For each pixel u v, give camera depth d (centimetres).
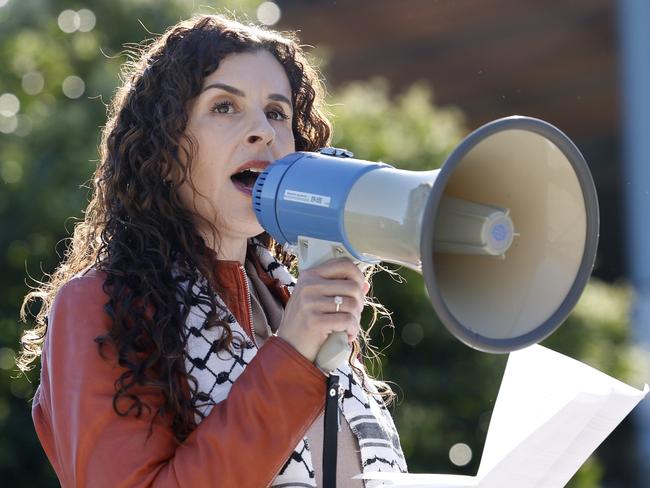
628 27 2492
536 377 535
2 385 1448
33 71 1524
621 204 2620
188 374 509
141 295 511
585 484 1463
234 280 556
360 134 1561
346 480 545
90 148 1449
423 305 1435
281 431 463
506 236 449
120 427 477
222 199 550
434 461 1409
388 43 2675
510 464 481
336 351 470
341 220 470
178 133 546
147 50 645
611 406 509
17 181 1441
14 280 1459
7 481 1428
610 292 1745
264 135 546
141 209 548
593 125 2627
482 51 2642
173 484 455
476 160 452
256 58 561
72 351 494
